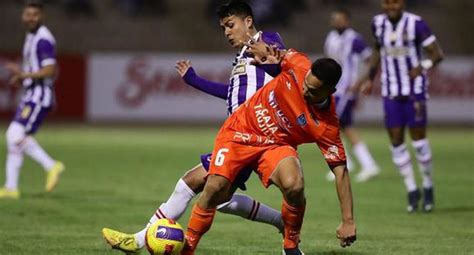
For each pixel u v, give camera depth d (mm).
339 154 20891
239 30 23406
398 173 50688
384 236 28672
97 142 68938
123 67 87250
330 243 27109
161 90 87125
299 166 21156
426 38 34906
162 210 23297
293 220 21578
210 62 87062
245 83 23188
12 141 38469
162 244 21234
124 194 39406
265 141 21422
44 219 31875
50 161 39281
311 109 20922
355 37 49000
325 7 104875
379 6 104625
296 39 101312
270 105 21375
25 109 38781
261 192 41156
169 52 102188
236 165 21391
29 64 39031
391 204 37312
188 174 23250
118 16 103938
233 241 27406
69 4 103375
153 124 88500
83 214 33188
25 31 100250
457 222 32031
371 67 36781
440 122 87375
